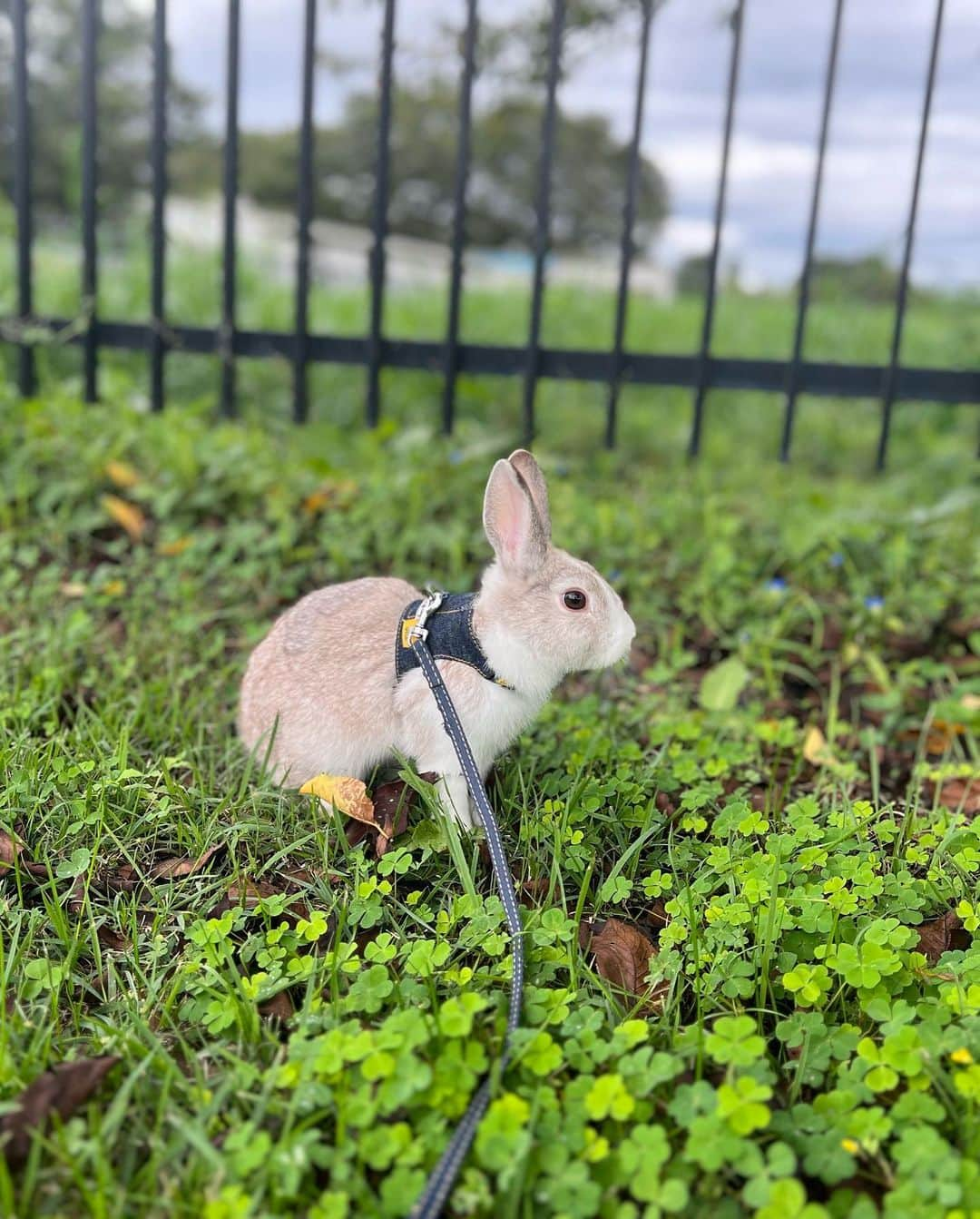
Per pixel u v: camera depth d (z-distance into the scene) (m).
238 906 0.64
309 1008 0.56
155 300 1.37
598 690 0.95
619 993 0.59
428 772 0.70
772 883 0.61
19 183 1.36
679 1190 0.46
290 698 0.73
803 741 0.86
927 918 0.66
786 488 1.42
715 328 2.40
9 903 0.64
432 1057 0.52
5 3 2.59
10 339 1.39
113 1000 0.58
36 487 1.22
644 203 3.47
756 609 1.10
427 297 2.51
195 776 0.75
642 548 1.21
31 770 0.72
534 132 3.42
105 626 1.01
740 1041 0.52
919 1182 0.46
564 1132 0.49
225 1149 0.48
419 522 1.21
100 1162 0.46
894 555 1.15
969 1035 0.53
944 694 0.98
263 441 1.34
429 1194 0.45
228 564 1.13
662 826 0.72
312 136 1.32
